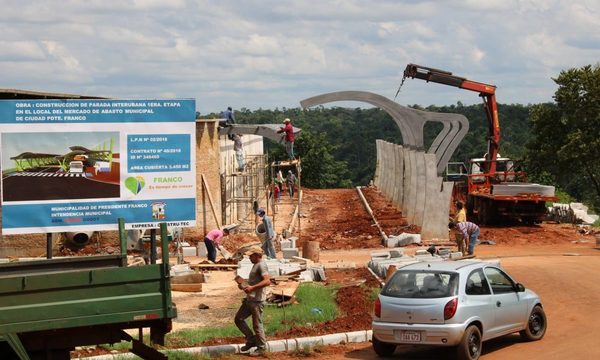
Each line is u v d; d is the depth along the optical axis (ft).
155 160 59.00
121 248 42.22
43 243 98.73
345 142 448.65
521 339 55.88
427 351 53.06
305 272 79.66
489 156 148.77
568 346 53.26
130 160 58.75
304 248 94.94
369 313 62.13
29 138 57.72
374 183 222.28
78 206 58.29
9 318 37.06
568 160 203.51
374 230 127.13
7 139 57.47
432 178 115.85
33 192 57.77
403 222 134.10
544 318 56.49
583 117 203.92
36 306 37.47
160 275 39.42
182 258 92.12
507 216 132.36
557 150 204.95
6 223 57.47
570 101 203.00
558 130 209.05
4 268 39.01
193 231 115.85
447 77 142.51
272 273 78.38
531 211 132.46
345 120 549.13
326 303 65.41
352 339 55.36
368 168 411.75
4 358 38.27
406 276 50.67
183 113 59.16
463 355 48.34
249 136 170.60
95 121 58.34
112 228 58.65
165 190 59.16
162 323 40.11
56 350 39.50
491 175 142.31
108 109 58.39
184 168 59.26
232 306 66.74
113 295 38.73
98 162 58.44
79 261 40.47
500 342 55.57
